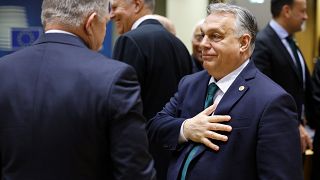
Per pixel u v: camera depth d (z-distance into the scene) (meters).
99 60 1.56
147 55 2.93
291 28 3.63
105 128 1.50
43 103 1.50
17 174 1.52
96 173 1.53
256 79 1.90
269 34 3.54
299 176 1.78
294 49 3.67
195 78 2.16
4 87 1.55
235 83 1.92
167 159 2.96
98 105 1.47
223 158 1.83
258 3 4.47
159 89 3.01
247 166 1.80
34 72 1.54
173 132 2.03
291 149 1.77
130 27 3.23
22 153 1.51
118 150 1.49
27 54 1.59
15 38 4.58
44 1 1.64
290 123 1.79
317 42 5.82
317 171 3.74
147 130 2.19
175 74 3.09
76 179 1.50
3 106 1.54
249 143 1.80
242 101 1.86
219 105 1.91
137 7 3.17
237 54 1.90
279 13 3.60
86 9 1.60
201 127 1.89
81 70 1.52
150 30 3.03
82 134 1.48
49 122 1.49
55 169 1.49
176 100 2.22
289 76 3.50
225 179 1.81
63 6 1.59
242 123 1.82
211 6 1.95
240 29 1.89
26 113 1.51
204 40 1.93
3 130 1.53
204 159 1.87
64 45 1.58
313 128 3.97
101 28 1.67
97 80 1.50
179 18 5.52
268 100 1.80
